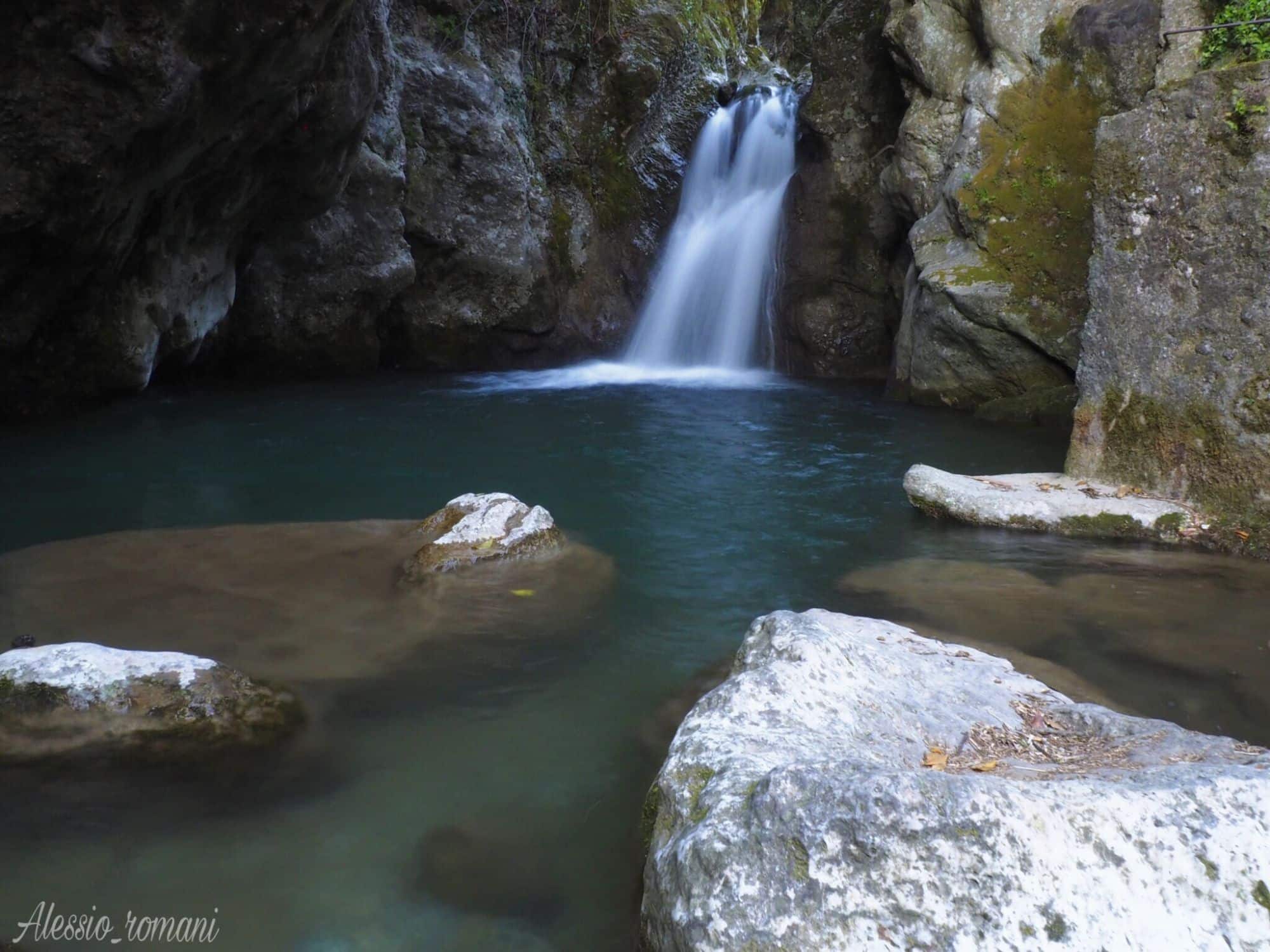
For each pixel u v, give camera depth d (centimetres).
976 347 1118
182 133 812
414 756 348
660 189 1773
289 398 1225
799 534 659
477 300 1541
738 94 1808
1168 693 399
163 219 952
